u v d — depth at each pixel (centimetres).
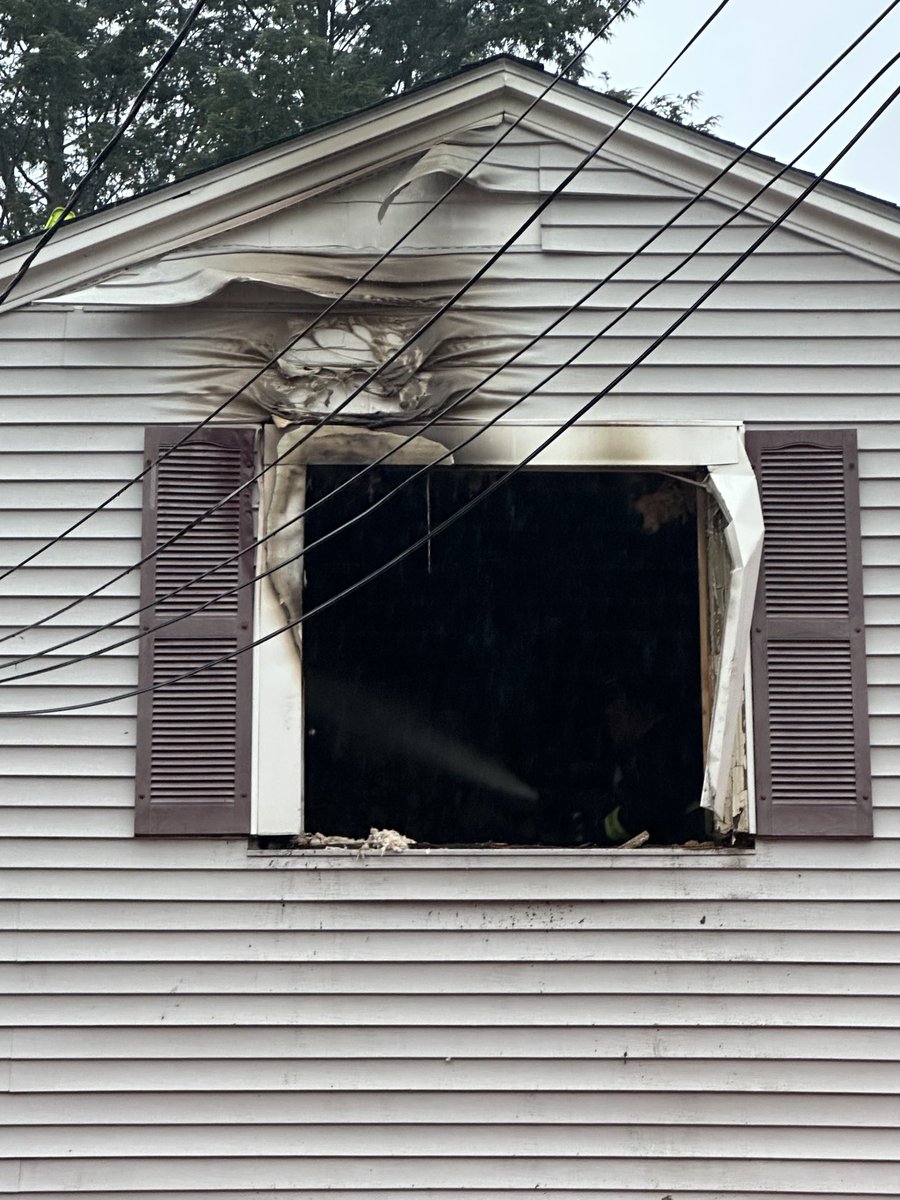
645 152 638
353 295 630
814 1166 584
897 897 602
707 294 521
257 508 625
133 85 1828
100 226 623
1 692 606
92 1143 580
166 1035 587
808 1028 591
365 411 623
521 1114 585
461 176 633
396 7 1875
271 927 595
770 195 635
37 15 1775
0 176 1767
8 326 628
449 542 855
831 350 632
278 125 1638
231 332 632
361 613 880
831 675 618
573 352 629
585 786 867
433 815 872
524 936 597
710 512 652
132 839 600
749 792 611
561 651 874
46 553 616
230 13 1900
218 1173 580
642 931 598
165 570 617
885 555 626
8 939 591
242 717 611
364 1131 583
